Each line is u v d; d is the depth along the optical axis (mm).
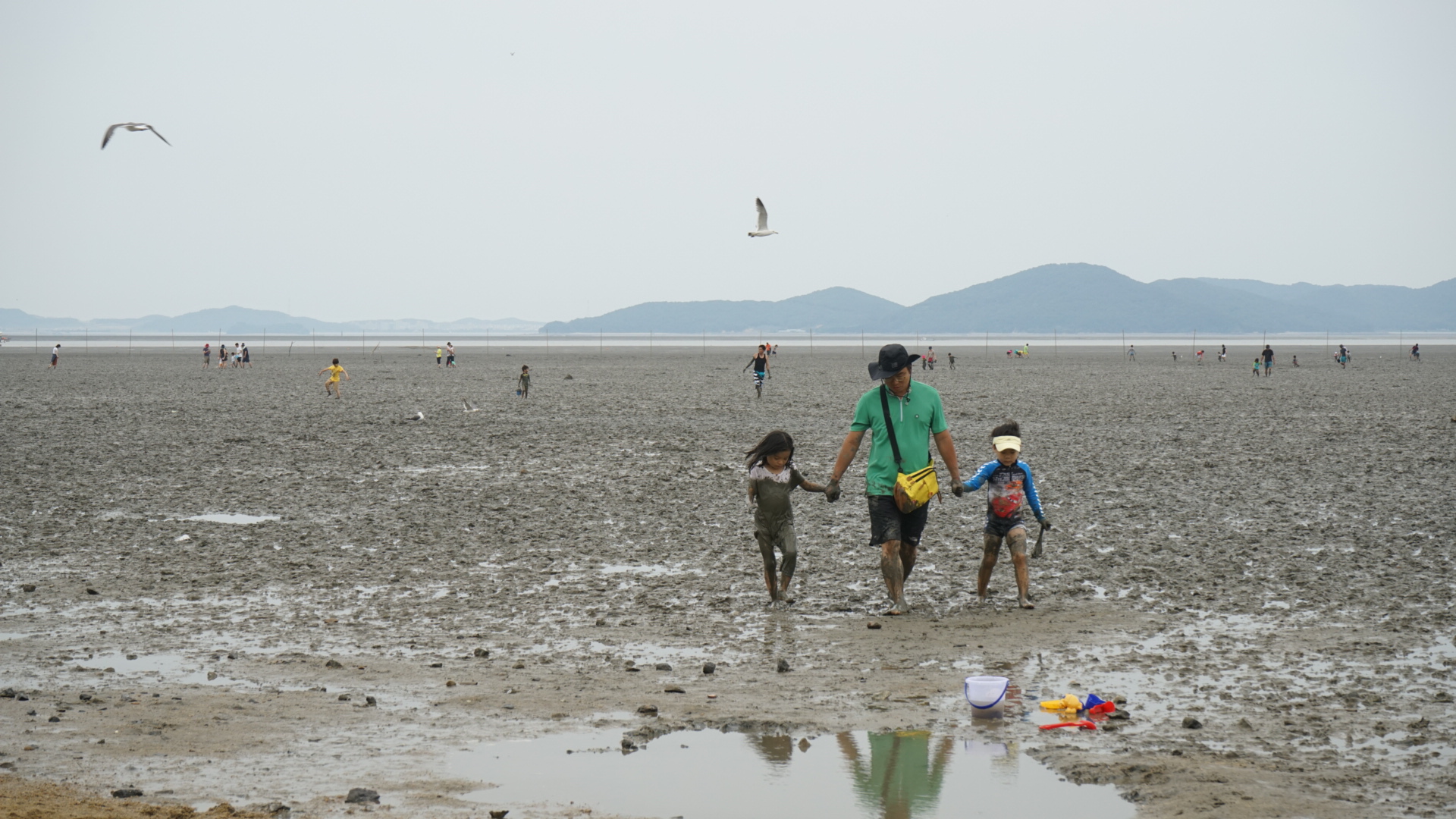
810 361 103625
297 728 7414
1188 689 8164
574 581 12375
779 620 10539
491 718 7637
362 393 48656
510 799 6164
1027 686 8312
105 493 18938
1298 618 10352
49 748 6961
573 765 6715
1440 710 7594
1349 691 8055
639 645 9672
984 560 11250
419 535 15234
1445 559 13008
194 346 187875
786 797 6211
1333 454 23812
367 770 6613
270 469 22156
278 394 47312
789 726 7441
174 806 5949
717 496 18750
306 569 13016
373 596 11641
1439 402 41094
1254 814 5852
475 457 24234
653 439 27984
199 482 20328
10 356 110875
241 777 6477
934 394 10906
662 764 6746
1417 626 9969
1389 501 17375
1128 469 21672
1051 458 23484
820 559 13555
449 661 9180
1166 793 6164
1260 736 7109
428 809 6000
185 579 12422
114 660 9203
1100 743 7020
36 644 9703
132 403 40906
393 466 22688
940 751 6945
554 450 25531
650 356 122875
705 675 8711
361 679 8633
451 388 52844
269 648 9594
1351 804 5973
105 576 12602
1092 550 13828
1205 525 15539
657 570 12953
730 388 53375
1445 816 5801
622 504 17875
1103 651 9258
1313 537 14523
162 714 7707
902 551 11164
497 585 12188
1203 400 42906
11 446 26125
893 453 10758
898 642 9641
